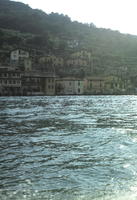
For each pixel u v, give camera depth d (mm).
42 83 142000
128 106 65875
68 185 13164
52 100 88625
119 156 17938
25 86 137000
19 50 177500
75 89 157625
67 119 38469
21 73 135250
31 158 17578
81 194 12156
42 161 16938
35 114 44656
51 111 50219
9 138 24016
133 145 21031
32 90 138625
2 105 62219
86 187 12922
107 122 35750
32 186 13031
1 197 11883
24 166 15930
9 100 84938
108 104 72750
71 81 156750
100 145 21219
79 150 19672
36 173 14797
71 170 15281
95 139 23625
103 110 54188
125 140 23062
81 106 63750
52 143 22016
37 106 61500
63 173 14812
